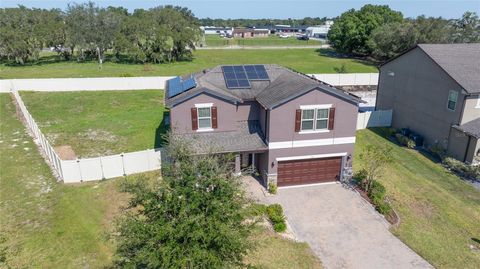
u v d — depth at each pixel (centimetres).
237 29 15800
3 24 7006
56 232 1819
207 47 9788
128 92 4434
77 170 2266
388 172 2603
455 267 1711
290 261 1697
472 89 2622
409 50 3167
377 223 2016
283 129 2223
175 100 2236
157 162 2453
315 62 7269
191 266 1076
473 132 2600
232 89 2441
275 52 8906
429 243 1869
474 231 1986
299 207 2162
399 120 3425
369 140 3200
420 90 3092
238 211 1226
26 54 6391
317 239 1877
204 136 2314
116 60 6912
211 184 1200
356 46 8106
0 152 2698
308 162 2366
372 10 8750
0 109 3719
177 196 1153
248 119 2455
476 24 6644
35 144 2861
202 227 1115
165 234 1095
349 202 2217
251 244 1231
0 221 1897
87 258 1647
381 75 3662
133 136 3008
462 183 2489
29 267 1582
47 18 7388
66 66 6159
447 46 3111
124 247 1159
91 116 3538
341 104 2242
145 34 6625
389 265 1708
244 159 2503
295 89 2214
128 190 1253
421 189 2392
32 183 2270
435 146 2930
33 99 4062
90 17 6681
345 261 1725
